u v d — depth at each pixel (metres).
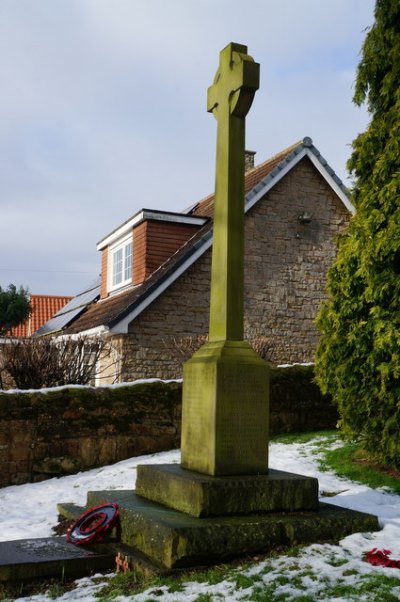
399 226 7.88
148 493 5.96
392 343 7.72
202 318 15.29
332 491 7.33
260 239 16.03
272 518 5.20
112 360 14.88
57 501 7.95
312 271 16.45
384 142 8.78
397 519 5.88
